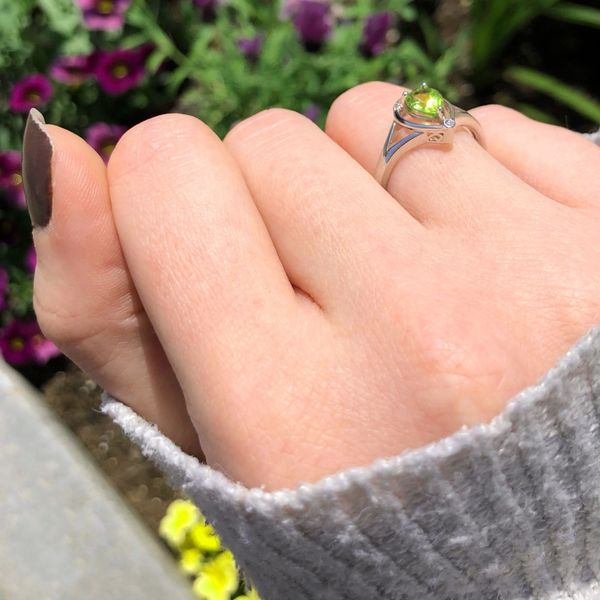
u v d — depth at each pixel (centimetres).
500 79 40
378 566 9
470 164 10
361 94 12
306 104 34
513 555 9
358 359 9
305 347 9
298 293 10
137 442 10
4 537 24
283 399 9
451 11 43
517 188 10
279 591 10
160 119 10
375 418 9
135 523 25
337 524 8
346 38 34
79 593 24
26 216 32
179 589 24
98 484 25
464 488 8
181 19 38
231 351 9
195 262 9
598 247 9
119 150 10
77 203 10
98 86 35
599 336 8
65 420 33
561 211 10
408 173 10
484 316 9
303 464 9
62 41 35
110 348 11
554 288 9
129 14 35
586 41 41
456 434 8
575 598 10
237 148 10
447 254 9
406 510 8
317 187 10
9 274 33
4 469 25
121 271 10
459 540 9
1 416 25
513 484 9
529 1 36
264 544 9
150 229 10
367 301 9
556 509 9
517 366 9
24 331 32
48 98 31
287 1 33
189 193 10
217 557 26
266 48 34
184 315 9
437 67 37
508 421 8
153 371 11
